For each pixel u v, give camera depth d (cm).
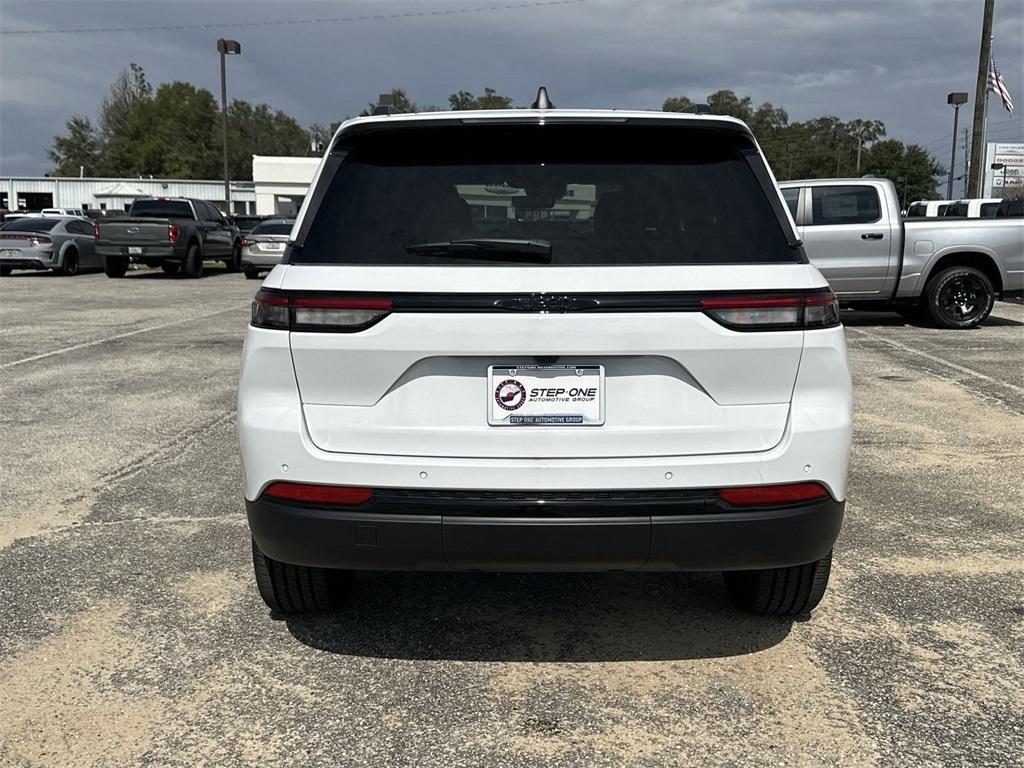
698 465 262
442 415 263
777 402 265
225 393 773
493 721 272
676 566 267
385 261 266
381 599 361
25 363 929
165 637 327
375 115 296
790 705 280
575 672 302
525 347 257
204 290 1908
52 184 6806
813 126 11419
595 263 263
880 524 445
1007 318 1338
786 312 261
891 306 1358
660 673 301
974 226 1174
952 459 566
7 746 260
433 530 261
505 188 278
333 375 263
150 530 436
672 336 258
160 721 273
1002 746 258
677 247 267
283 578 318
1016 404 724
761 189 280
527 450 262
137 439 613
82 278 2266
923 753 254
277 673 301
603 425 262
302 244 273
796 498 267
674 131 287
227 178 3956
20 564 393
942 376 845
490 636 328
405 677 299
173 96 11350
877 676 297
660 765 250
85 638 325
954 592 364
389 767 250
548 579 381
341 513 265
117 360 950
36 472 534
